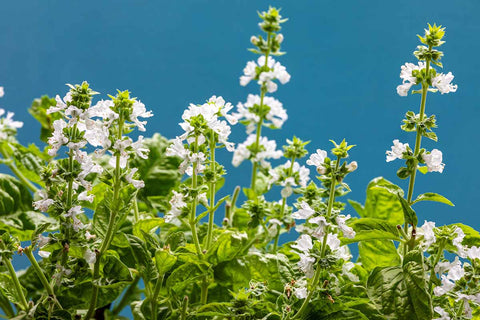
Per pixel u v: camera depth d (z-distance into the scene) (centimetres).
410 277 38
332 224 38
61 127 38
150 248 41
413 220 40
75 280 39
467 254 38
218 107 42
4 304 42
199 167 40
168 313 40
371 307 40
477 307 40
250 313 39
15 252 40
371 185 42
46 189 39
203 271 41
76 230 38
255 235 47
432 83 40
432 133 40
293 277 41
